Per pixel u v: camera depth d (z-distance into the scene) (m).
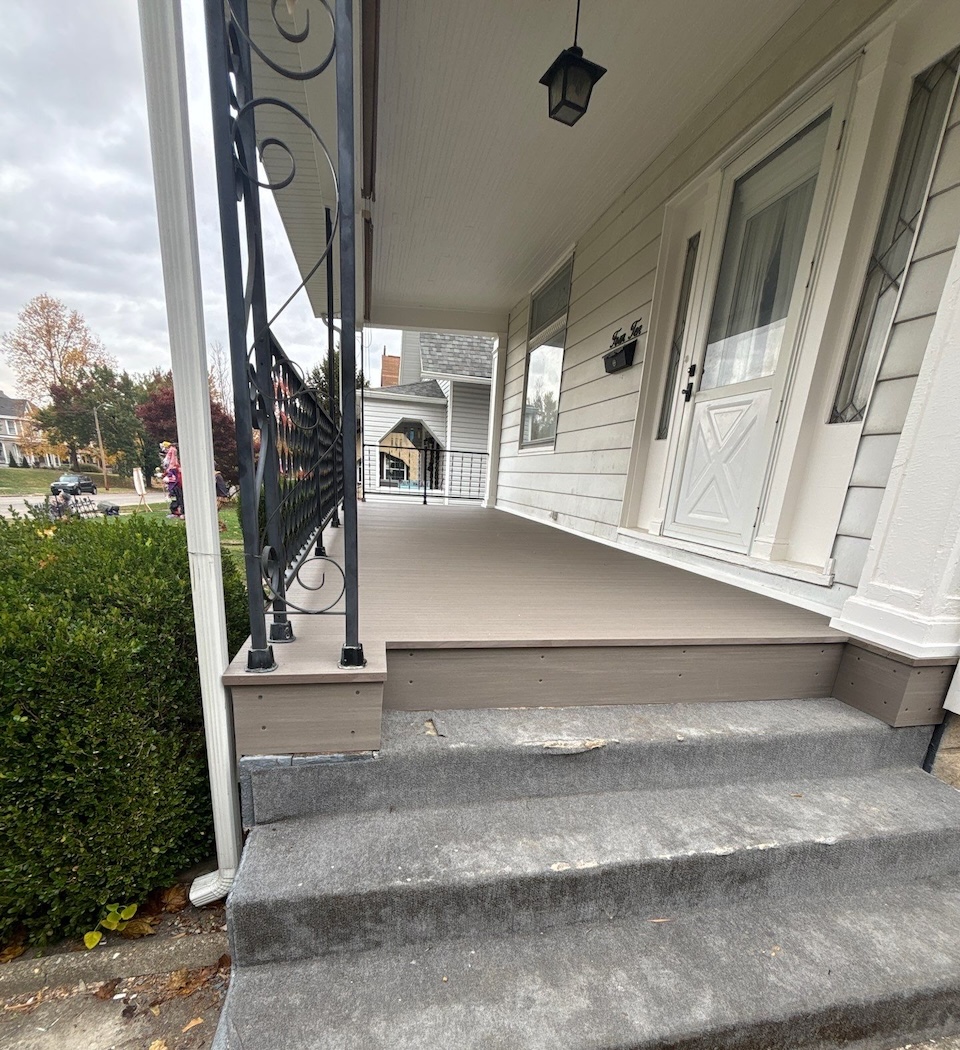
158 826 1.31
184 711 1.46
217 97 0.92
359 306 4.82
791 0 2.01
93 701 1.22
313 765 1.17
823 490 1.97
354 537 1.12
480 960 1.04
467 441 10.71
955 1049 1.05
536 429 5.19
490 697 1.44
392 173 3.42
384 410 12.02
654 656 1.51
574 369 4.19
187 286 0.96
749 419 2.31
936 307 1.55
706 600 1.99
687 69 2.40
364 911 1.01
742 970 1.04
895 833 1.25
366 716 1.17
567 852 1.12
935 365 1.42
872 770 1.52
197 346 0.99
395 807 1.23
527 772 1.29
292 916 0.98
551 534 3.92
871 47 1.77
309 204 3.46
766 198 2.28
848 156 1.85
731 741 1.39
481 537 3.58
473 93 2.66
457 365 10.27
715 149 2.53
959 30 1.55
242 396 1.04
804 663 1.64
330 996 0.95
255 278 1.14
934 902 1.24
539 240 4.29
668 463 2.89
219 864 1.26
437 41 2.35
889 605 1.53
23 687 1.16
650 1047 0.90
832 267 1.91
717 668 1.57
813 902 1.22
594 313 3.84
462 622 1.55
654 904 1.15
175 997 1.13
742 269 2.42
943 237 1.53
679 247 2.93
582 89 2.03
